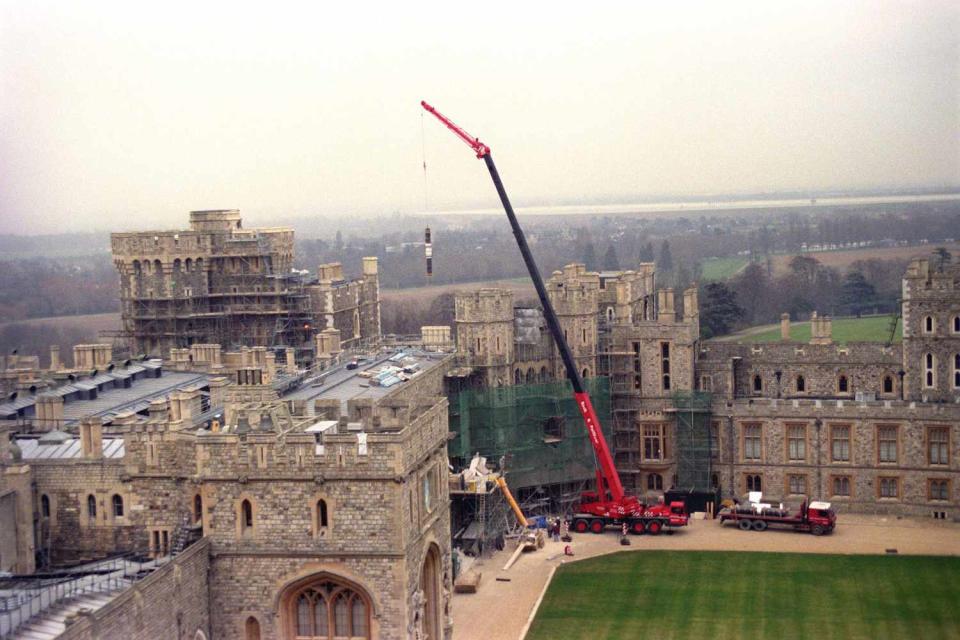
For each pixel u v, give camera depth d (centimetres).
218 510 9400
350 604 9375
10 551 9669
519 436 15638
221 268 18575
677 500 15662
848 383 16175
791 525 14725
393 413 9719
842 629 11288
